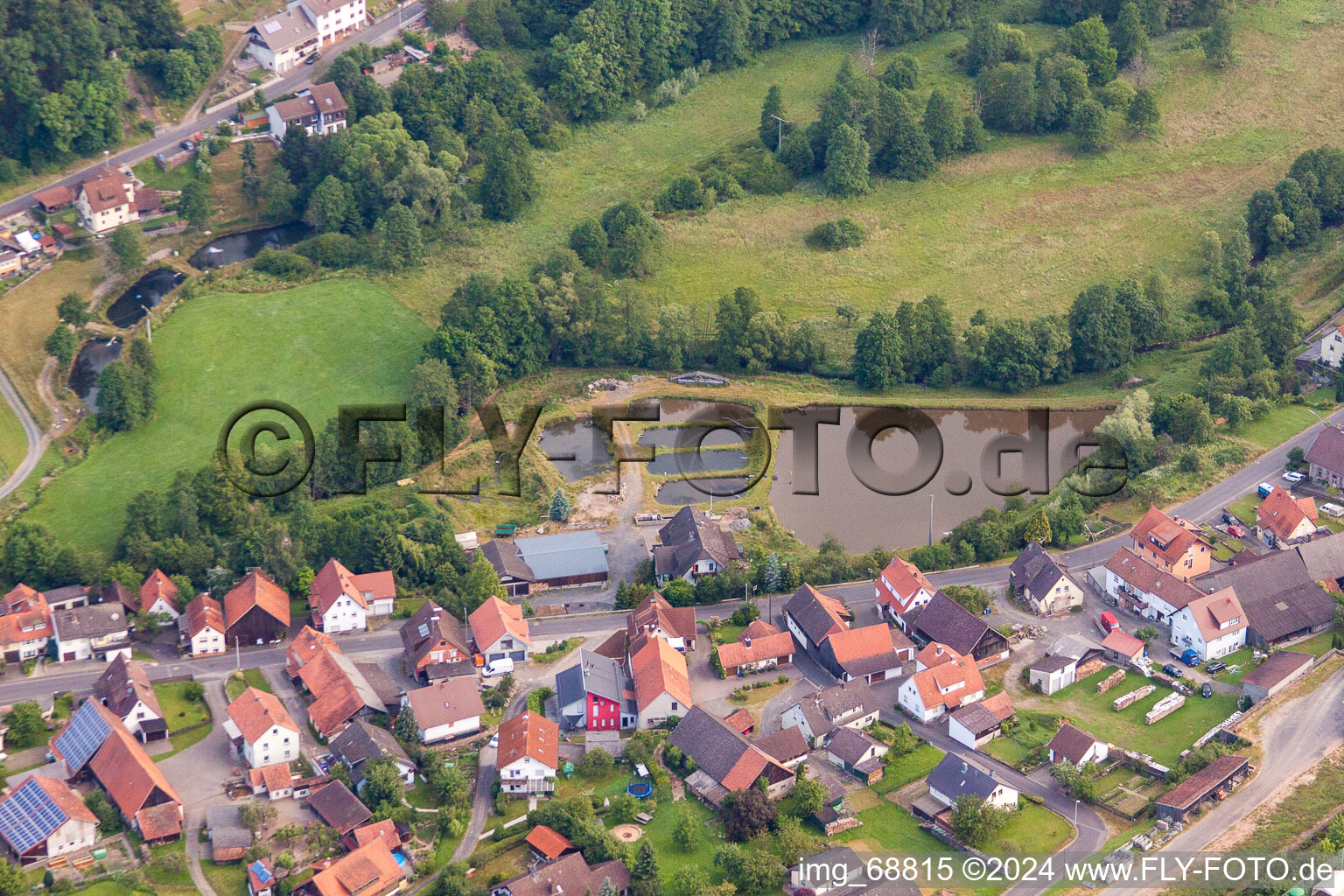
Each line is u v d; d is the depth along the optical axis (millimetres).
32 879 185625
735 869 182500
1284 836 185750
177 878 187125
